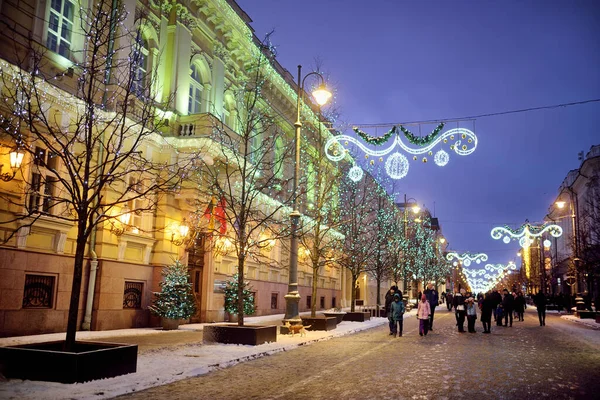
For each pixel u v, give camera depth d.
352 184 35.16
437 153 20.06
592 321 31.70
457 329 24.67
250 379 9.79
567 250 67.38
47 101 16.39
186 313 20.16
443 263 87.69
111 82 18.59
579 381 9.88
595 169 52.62
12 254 15.31
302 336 18.09
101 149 18.34
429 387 9.02
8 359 8.77
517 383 9.53
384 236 37.56
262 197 27.45
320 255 24.86
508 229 50.28
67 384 8.38
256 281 29.95
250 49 28.27
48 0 16.83
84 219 9.90
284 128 33.41
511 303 26.91
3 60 14.45
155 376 9.36
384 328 24.91
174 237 21.77
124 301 19.62
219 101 26.00
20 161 15.06
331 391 8.66
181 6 22.97
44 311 16.34
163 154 21.56
